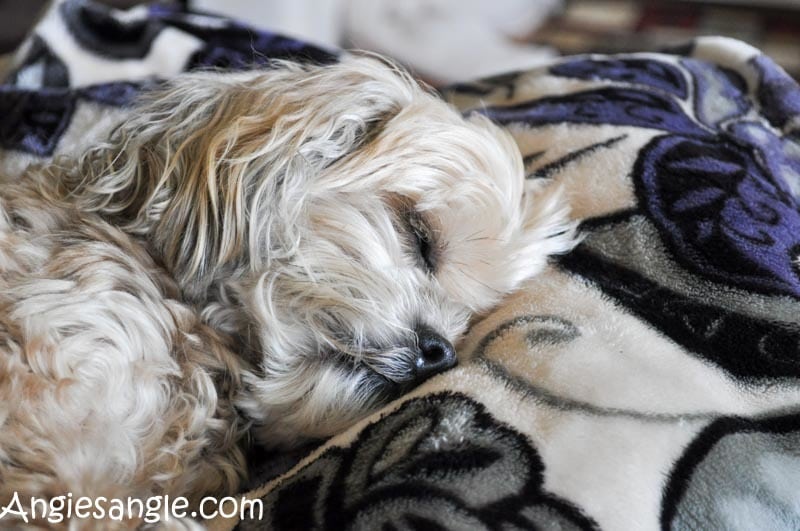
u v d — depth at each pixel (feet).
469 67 8.79
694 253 2.86
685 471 2.15
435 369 2.84
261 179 2.90
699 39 4.97
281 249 2.88
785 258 2.83
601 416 2.28
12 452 2.32
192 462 2.75
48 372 2.48
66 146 3.95
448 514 2.04
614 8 10.84
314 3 8.66
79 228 2.88
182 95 3.22
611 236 3.08
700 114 4.11
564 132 3.73
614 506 2.03
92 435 2.42
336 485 2.26
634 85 4.21
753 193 3.16
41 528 2.16
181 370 2.78
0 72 5.58
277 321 2.81
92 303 2.62
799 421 2.30
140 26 5.27
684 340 2.58
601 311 2.75
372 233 2.93
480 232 3.15
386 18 9.18
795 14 10.19
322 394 2.82
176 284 2.94
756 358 2.48
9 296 2.60
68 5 5.23
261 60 4.64
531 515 2.03
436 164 3.08
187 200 2.88
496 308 3.17
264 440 3.00
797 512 2.10
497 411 2.34
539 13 10.24
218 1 8.04
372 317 2.84
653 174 3.24
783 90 4.30
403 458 2.24
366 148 3.02
